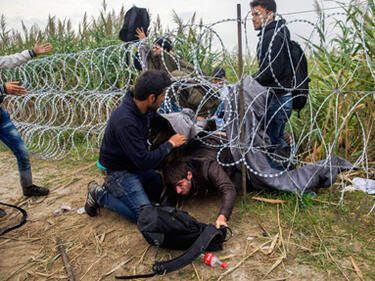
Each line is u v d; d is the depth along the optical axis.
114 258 2.46
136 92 2.42
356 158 3.56
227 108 3.07
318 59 3.71
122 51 5.43
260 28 3.21
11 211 3.22
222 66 5.35
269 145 3.15
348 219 2.70
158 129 3.03
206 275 2.21
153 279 2.20
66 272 2.32
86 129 5.17
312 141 3.89
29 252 2.57
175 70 4.12
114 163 2.73
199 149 3.07
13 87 2.91
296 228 2.65
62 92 5.04
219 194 3.27
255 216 2.84
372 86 3.53
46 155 4.74
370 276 2.13
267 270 2.23
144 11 4.87
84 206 3.19
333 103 3.70
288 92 3.21
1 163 4.57
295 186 3.02
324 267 2.22
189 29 5.48
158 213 2.32
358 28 3.39
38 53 3.01
